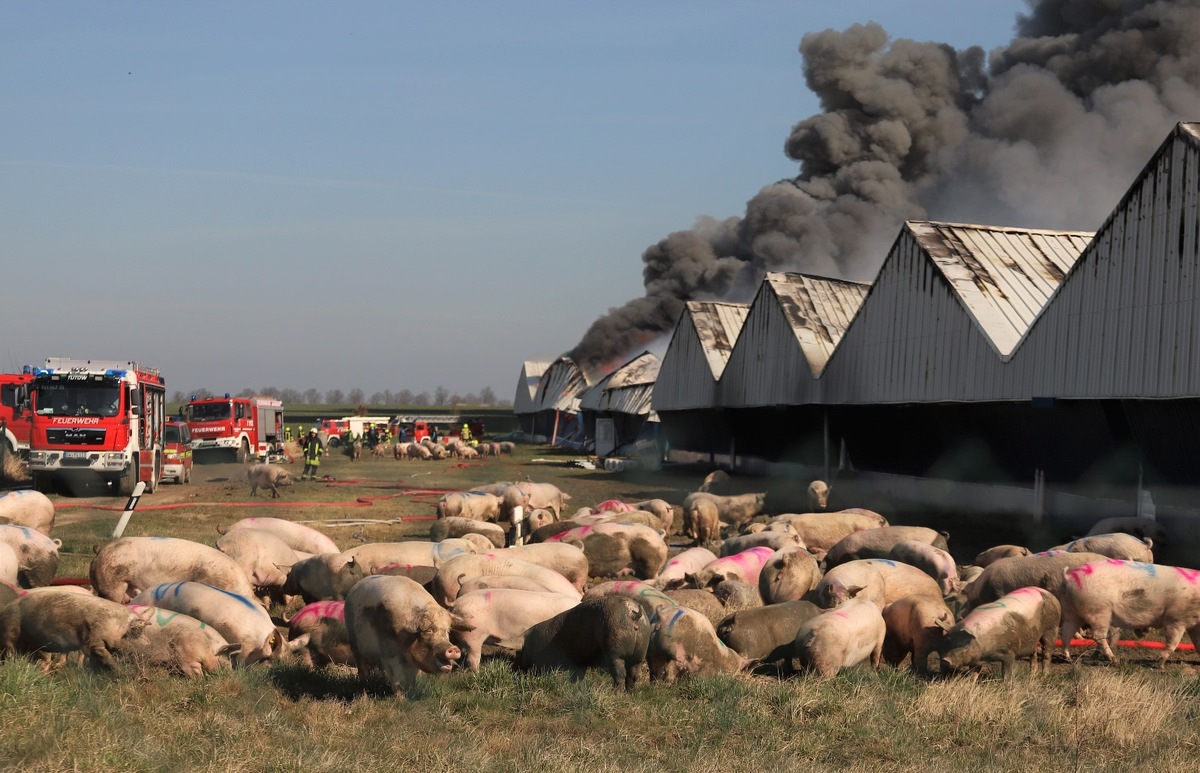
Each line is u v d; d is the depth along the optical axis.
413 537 23.58
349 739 8.74
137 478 32.84
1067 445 24.17
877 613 11.79
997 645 11.27
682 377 48.47
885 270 30.44
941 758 8.82
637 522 22.09
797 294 38.72
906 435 31.03
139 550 13.60
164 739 8.28
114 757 7.47
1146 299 20.36
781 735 9.32
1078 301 22.28
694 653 11.03
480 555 13.82
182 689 9.84
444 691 10.35
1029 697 10.45
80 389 31.30
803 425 37.53
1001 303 26.34
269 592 15.91
